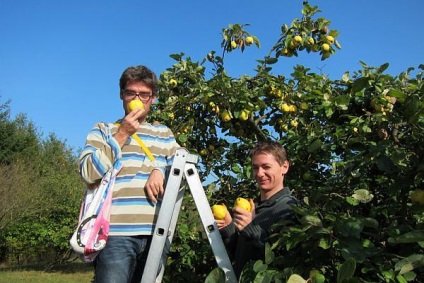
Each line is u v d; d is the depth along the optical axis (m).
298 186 3.70
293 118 4.22
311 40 4.21
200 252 3.42
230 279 2.25
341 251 1.96
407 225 2.33
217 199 4.07
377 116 2.99
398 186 2.41
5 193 16.42
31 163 22.38
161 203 2.44
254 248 2.42
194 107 4.25
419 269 2.08
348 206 2.92
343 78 3.94
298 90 4.05
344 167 2.96
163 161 2.62
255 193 3.95
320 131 3.63
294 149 3.76
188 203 3.77
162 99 4.27
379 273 1.98
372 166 3.03
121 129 2.37
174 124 4.21
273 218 2.40
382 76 3.37
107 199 2.34
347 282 1.70
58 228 16.78
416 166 2.39
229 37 4.47
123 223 2.40
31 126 27.38
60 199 17.03
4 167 18.25
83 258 2.32
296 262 2.20
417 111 2.30
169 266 3.46
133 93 2.62
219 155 4.31
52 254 18.23
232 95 3.97
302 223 2.04
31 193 16.77
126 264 2.37
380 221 2.79
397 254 2.25
